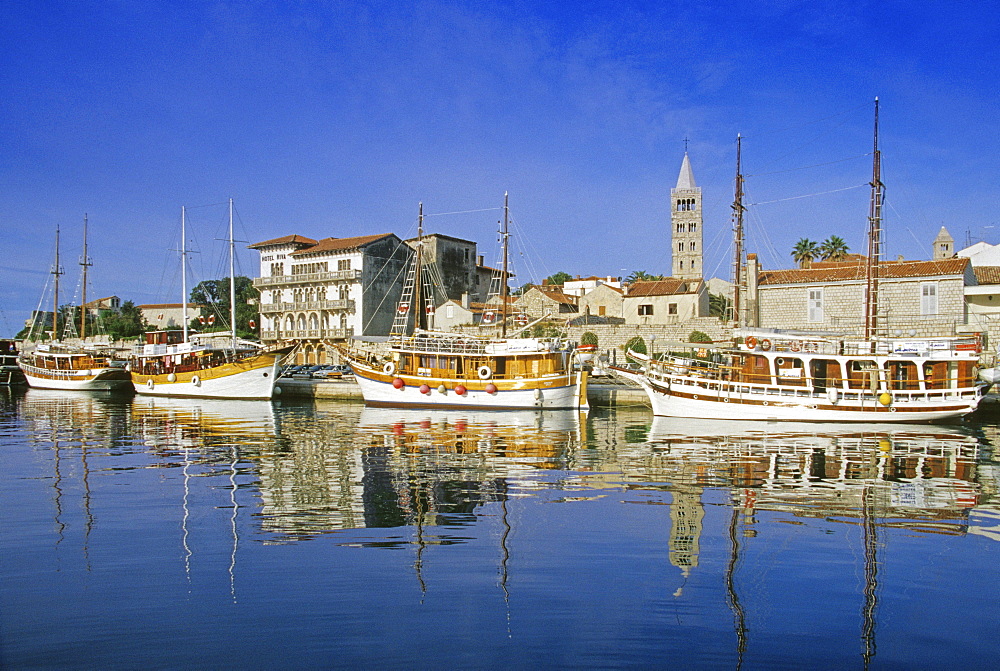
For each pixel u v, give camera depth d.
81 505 18.67
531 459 26.47
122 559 14.00
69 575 13.09
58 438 33.22
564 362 50.38
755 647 10.07
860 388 39.28
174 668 9.48
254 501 19.12
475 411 48.56
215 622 10.93
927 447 29.62
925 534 15.60
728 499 19.19
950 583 12.55
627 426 38.38
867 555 14.10
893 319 55.19
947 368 38.84
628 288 91.38
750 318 60.44
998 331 51.81
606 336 71.94
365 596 11.96
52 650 10.03
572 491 20.34
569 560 13.82
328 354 91.19
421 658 9.71
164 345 63.34
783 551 14.38
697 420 41.28
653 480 22.06
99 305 134.38
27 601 11.82
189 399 59.41
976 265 68.75
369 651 9.94
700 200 105.12
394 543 14.99
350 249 92.19
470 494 19.94
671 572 13.11
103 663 9.64
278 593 12.09
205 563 13.71
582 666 9.49
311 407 51.97
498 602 11.67
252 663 9.61
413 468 24.47
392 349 52.28
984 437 33.09
